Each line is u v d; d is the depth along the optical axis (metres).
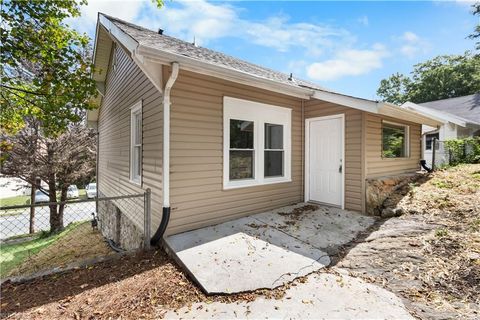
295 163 6.16
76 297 2.55
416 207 4.88
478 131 13.32
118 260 3.51
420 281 2.66
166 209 3.91
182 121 4.13
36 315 2.26
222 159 4.68
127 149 6.20
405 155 7.54
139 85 5.24
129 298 2.53
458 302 2.30
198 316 2.21
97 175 10.87
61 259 5.93
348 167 5.49
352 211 5.36
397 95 32.62
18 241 9.02
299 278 2.81
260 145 5.37
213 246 3.58
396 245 3.52
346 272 2.96
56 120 5.56
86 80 5.24
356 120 5.36
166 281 2.85
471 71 24.36
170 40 5.37
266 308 2.30
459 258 2.97
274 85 4.73
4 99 5.39
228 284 2.66
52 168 10.00
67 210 13.99
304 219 4.87
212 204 4.54
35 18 4.56
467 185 5.84
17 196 17.27
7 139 8.95
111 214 8.02
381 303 2.32
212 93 4.52
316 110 6.06
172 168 4.02
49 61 4.84
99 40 7.11
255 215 5.12
